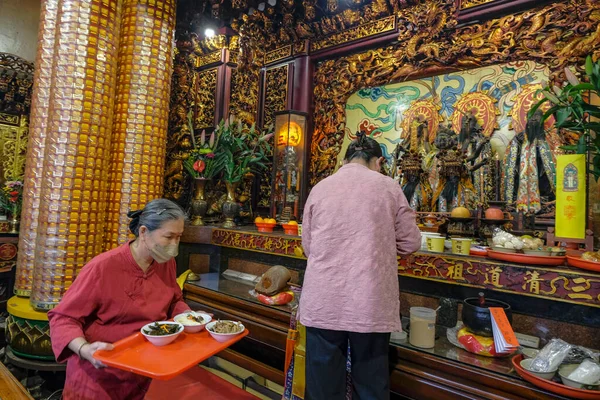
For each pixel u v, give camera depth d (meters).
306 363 1.49
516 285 1.60
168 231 1.32
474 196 2.56
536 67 2.49
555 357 1.32
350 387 1.53
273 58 3.95
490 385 1.37
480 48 2.67
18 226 4.21
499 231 1.81
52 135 2.41
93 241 2.52
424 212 2.54
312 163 3.54
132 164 2.81
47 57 2.75
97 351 1.21
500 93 2.62
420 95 2.98
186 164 3.43
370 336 1.41
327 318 1.38
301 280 2.52
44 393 2.50
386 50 3.19
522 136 2.47
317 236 1.46
